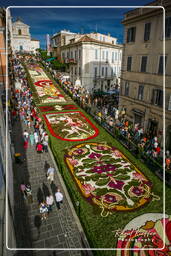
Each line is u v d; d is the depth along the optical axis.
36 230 12.14
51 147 21.70
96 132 26.27
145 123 27.30
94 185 16.00
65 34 69.50
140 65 27.22
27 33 95.81
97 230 12.12
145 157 19.62
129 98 30.47
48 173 16.44
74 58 55.59
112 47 55.03
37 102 36.62
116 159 19.88
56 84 48.94
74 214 13.36
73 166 18.44
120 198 14.74
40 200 14.37
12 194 13.08
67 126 27.38
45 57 76.69
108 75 56.84
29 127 26.11
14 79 43.84
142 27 25.91
